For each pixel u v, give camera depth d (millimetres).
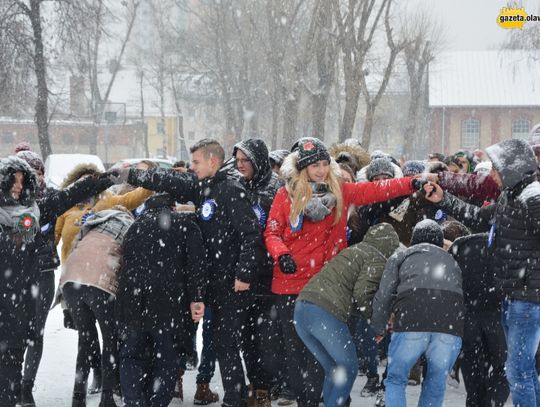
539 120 71812
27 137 69188
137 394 5996
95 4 28391
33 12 27906
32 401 6738
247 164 6719
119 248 6609
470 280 6199
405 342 5520
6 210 5938
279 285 6141
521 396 5695
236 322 6340
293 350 6137
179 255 6180
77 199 6406
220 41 48656
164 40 59469
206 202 6355
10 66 27672
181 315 6168
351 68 25094
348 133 25062
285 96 29562
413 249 5680
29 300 6043
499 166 5656
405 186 6211
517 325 5664
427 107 72250
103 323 6434
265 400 6711
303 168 6023
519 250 5605
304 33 31547
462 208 6203
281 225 6102
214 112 58156
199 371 6945
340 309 5766
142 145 74375
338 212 6031
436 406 5590
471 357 6336
